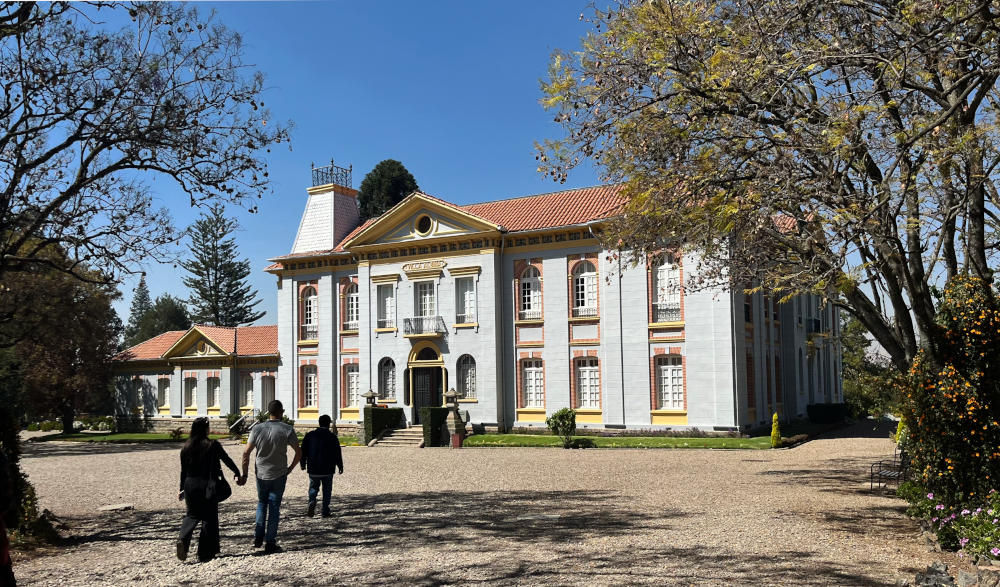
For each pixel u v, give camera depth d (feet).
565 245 115.65
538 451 96.27
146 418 164.35
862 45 37.60
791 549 35.81
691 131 41.86
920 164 37.73
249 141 48.29
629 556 34.94
